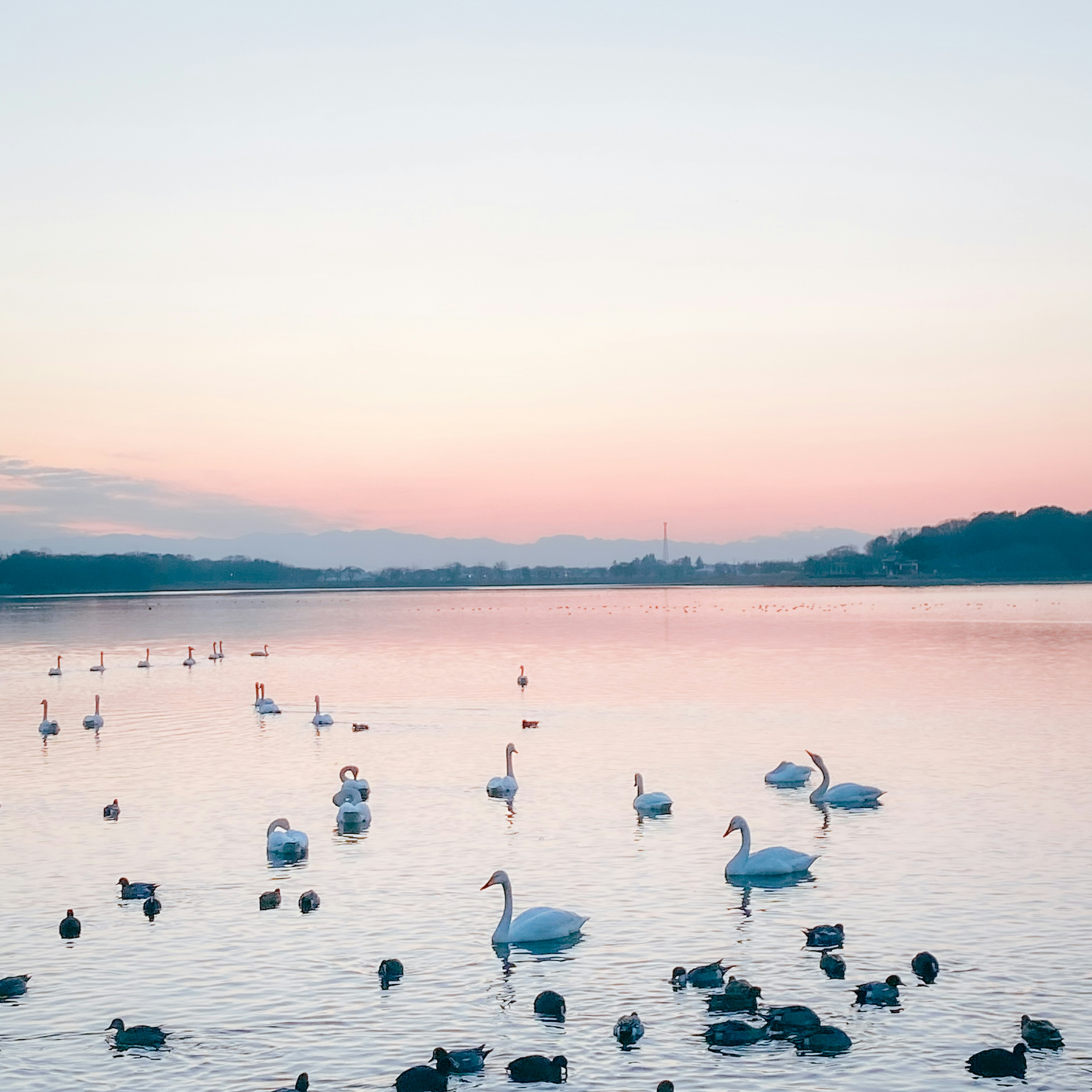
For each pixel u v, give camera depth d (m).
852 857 42.69
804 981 31.06
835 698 87.44
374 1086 26.05
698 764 61.97
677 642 151.00
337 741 72.62
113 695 99.06
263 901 38.03
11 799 55.25
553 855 43.91
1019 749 63.50
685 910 37.00
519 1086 25.83
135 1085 26.19
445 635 174.25
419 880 40.88
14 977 31.47
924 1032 27.95
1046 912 35.94
